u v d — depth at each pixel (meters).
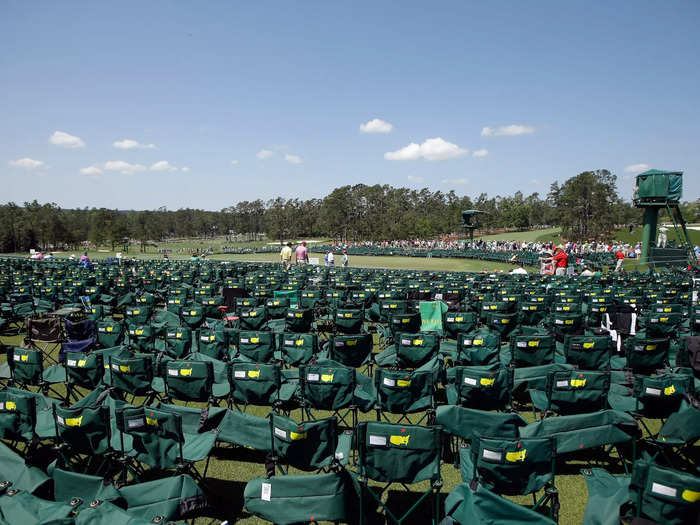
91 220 97.69
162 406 4.83
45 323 8.49
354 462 4.67
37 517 3.01
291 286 13.41
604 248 41.03
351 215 95.69
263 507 3.45
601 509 3.31
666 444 4.33
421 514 4.05
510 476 3.35
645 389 4.59
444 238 85.81
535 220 124.75
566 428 4.28
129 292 13.31
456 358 6.98
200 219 123.31
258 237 133.38
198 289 12.85
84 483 3.59
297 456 3.84
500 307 9.79
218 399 5.66
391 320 8.69
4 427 4.25
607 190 72.06
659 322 8.03
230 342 7.16
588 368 6.08
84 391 7.03
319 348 7.56
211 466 4.95
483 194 108.38
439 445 3.46
